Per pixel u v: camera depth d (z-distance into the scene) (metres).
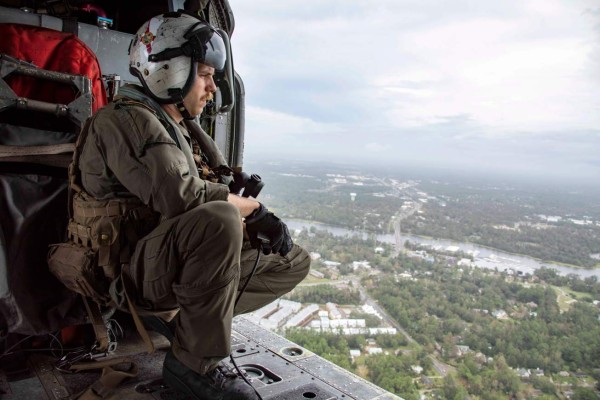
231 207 1.37
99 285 1.53
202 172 1.73
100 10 2.45
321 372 1.92
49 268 1.68
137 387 1.64
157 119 1.46
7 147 1.56
